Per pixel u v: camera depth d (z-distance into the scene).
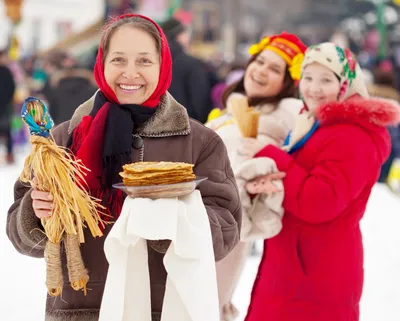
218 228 3.15
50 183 3.02
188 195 3.03
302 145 4.20
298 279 4.11
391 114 4.07
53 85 9.70
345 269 4.09
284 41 4.94
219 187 3.29
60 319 3.21
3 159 15.73
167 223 2.88
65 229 3.06
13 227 3.25
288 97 4.97
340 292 4.08
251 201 4.16
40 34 43.94
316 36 55.25
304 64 4.37
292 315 4.11
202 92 8.53
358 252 4.16
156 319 3.18
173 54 8.55
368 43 37.25
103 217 3.19
